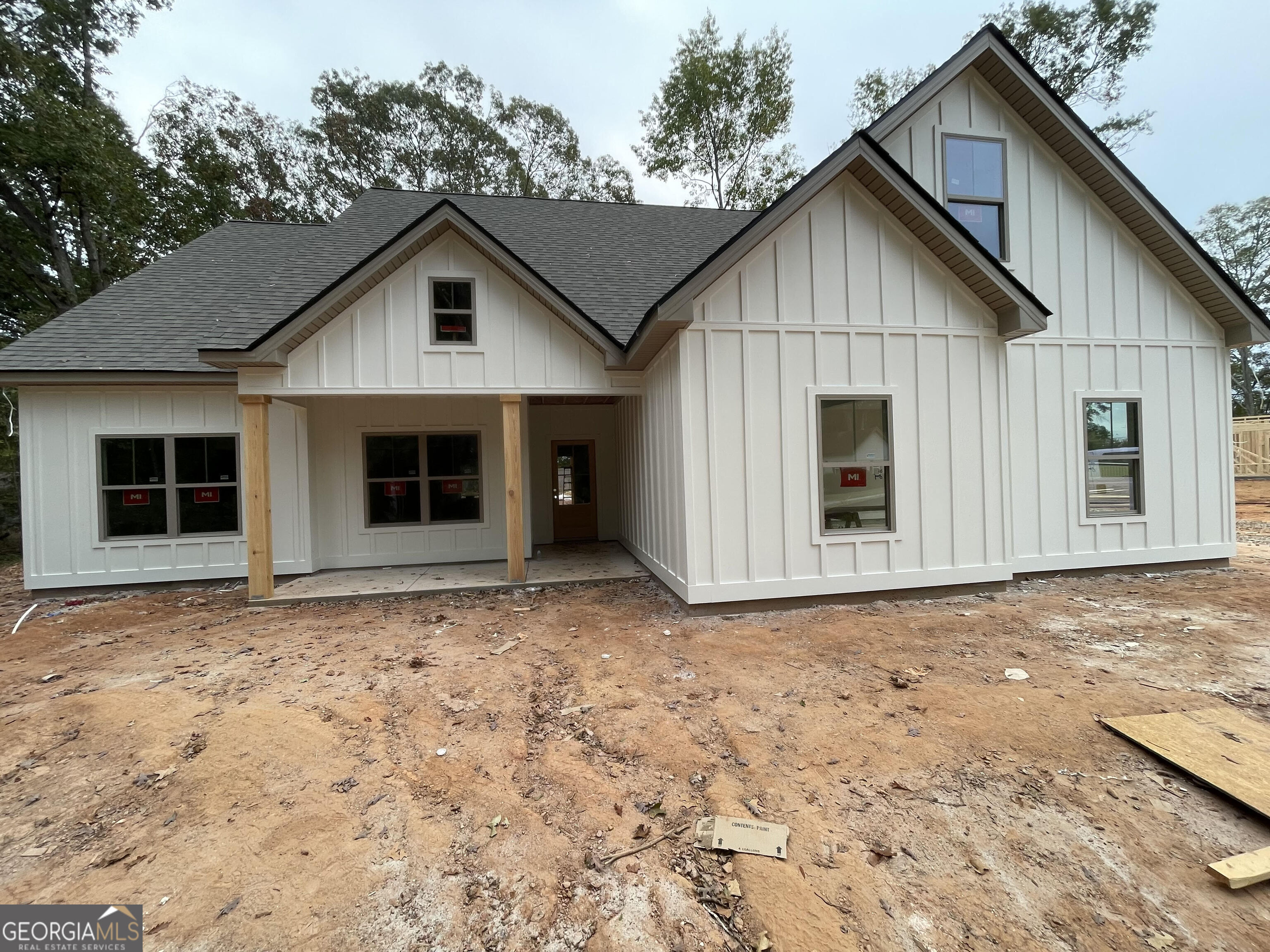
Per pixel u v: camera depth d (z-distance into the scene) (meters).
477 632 5.48
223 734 3.36
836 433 5.98
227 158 21.06
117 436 7.66
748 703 3.72
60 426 7.52
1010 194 6.91
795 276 5.82
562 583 7.37
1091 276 7.04
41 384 7.33
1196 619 5.26
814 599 5.97
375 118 25.14
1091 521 6.97
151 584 7.79
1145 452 7.13
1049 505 6.88
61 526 7.54
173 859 2.38
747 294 5.73
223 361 6.23
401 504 8.82
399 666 4.56
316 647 5.10
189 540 7.87
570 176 29.55
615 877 2.24
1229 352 7.39
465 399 8.97
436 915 2.08
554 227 11.14
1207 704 3.52
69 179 14.24
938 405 6.14
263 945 1.96
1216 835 2.41
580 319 6.95
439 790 2.85
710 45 22.98
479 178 27.59
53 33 15.39
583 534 11.23
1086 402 7.00
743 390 5.74
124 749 3.28
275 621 6.02
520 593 7.06
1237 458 20.22
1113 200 6.96
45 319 14.86
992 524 6.27
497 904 2.12
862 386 5.96
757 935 1.96
